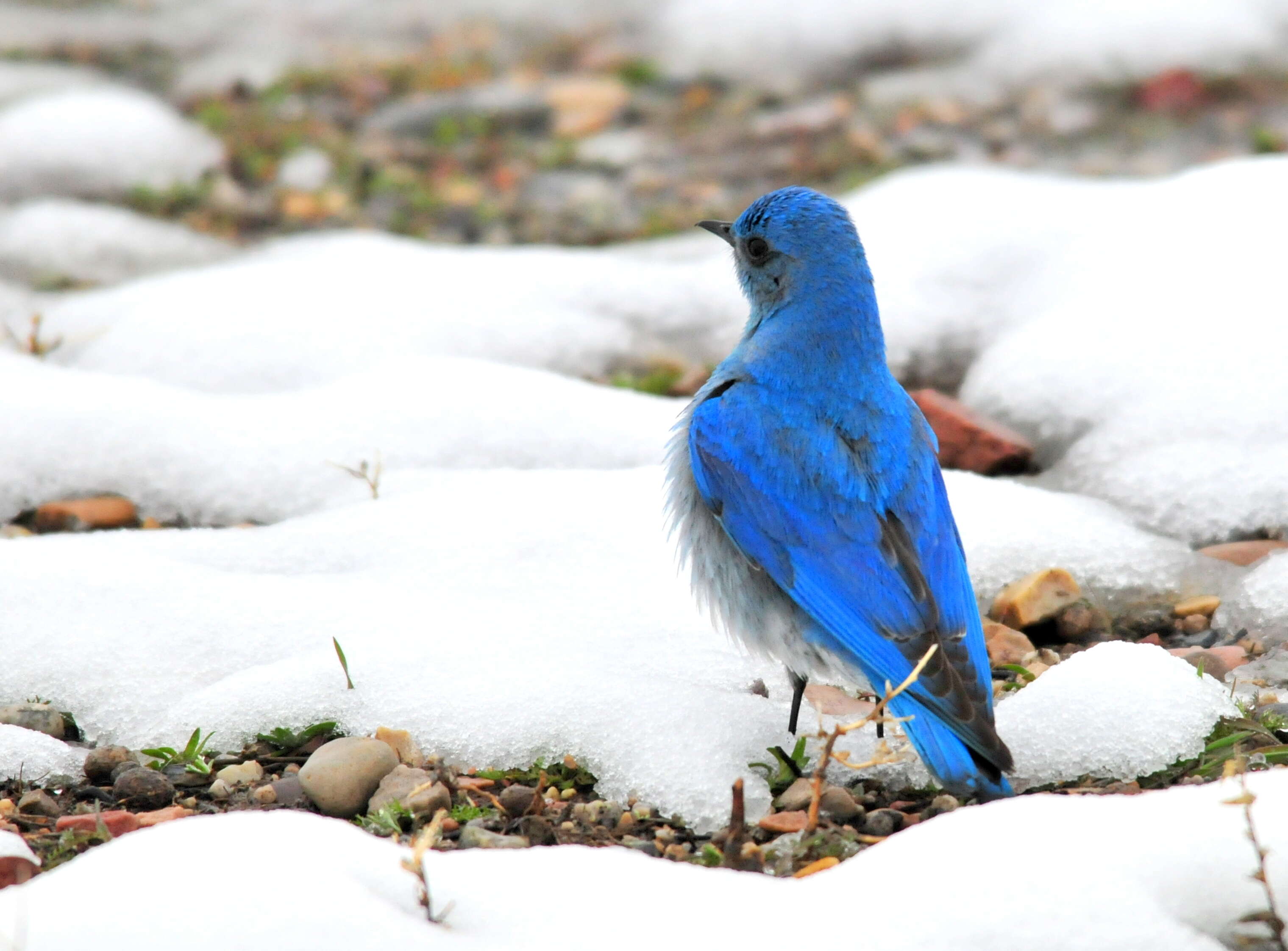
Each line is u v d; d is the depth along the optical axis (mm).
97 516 12812
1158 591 11312
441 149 26547
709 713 9086
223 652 10078
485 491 12273
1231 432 12766
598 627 10352
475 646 9945
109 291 17750
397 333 16156
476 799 8656
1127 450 13008
